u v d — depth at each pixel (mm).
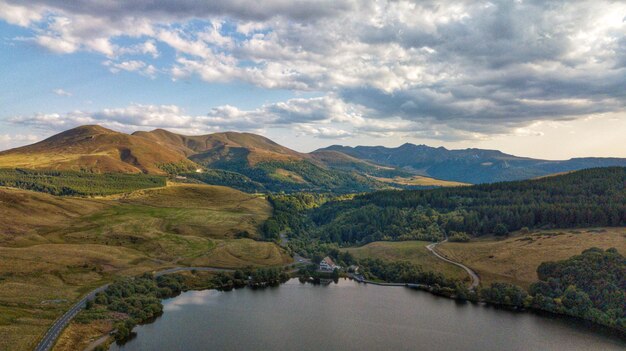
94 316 155375
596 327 161500
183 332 157875
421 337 156125
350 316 179375
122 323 154375
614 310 162375
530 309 184250
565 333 156500
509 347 146375
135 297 182500
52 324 144500
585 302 170875
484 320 172375
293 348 146125
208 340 151000
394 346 148625
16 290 172250
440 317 177375
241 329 162625
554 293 184000
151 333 156125
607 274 177250
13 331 132625
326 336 157125
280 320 173875
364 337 156250
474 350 144625
